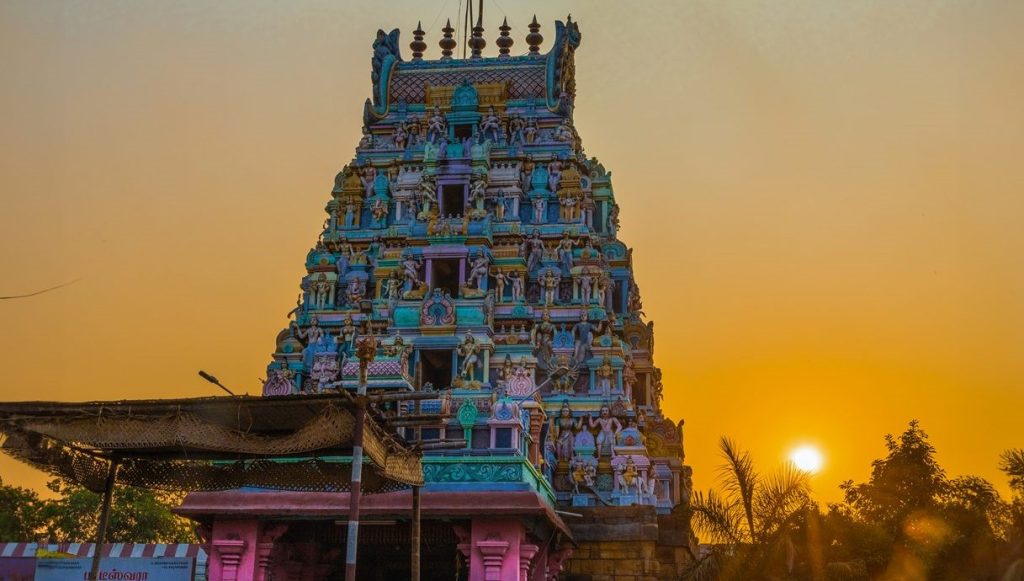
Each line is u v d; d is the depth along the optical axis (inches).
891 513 1769.2
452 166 2005.4
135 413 894.4
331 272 2011.6
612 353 1861.5
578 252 1983.3
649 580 1647.4
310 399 891.4
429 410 1533.0
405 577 1640.0
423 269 1870.1
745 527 1513.3
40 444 916.0
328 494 1368.1
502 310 1859.0
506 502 1352.1
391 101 2194.9
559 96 2149.4
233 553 1380.4
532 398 1662.2
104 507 981.2
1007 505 1684.3
